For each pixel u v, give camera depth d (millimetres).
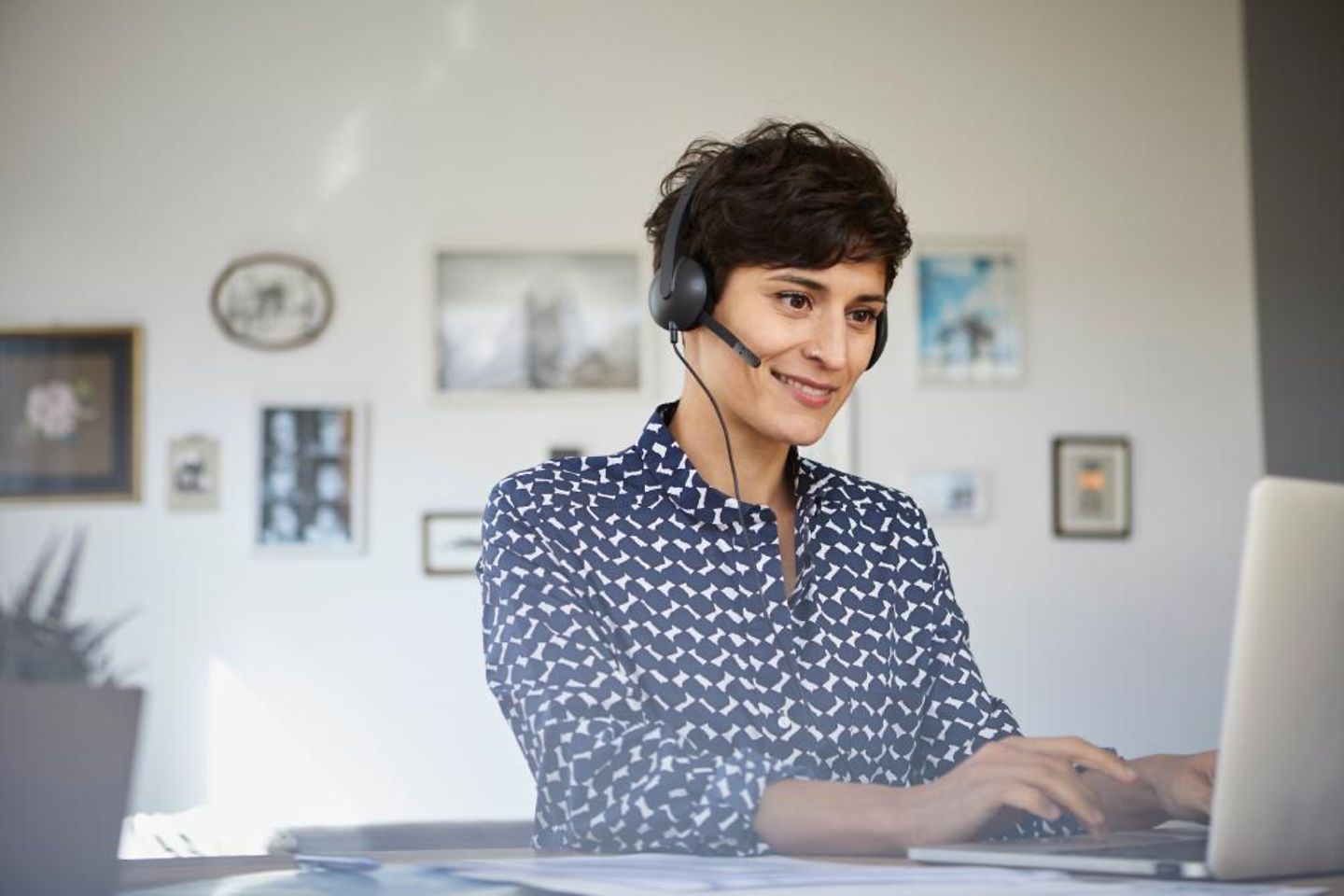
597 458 1421
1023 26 5395
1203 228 5391
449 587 5094
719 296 1396
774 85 5320
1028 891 812
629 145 5266
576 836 1106
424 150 5223
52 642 822
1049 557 5262
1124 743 5227
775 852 1062
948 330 5293
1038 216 5359
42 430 5031
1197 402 5352
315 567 5062
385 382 5141
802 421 1378
